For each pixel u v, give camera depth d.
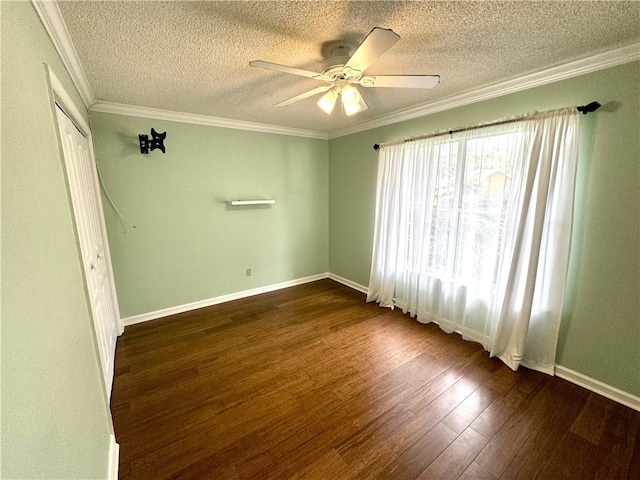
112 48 1.55
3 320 0.53
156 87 2.17
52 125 1.08
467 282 2.58
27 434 0.59
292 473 1.39
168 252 3.10
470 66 1.88
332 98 1.75
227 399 1.89
